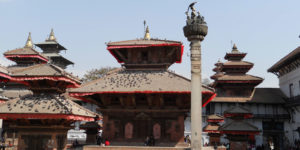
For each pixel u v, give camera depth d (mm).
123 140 27484
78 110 22594
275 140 66438
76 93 25812
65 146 22484
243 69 70938
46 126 20938
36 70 22812
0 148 37438
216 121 46375
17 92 56281
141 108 27703
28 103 21281
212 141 45969
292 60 58656
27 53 55906
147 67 30531
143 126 27656
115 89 25953
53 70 22750
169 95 26656
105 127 27953
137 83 27016
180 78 28219
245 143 36375
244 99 65812
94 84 27688
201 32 20938
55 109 20234
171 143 26766
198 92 20484
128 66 30719
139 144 27156
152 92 24969
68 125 22594
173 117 27406
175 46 29641
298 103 55438
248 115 37844
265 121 65062
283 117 63750
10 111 19953
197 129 19969
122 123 27922
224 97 67188
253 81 66125
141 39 33469
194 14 21500
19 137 21156
